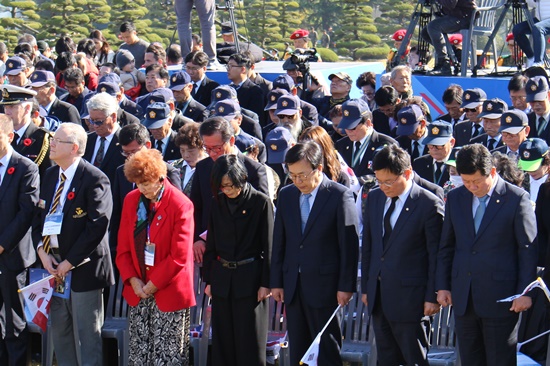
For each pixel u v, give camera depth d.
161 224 9.71
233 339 10.02
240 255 9.87
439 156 11.57
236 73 15.84
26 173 10.83
